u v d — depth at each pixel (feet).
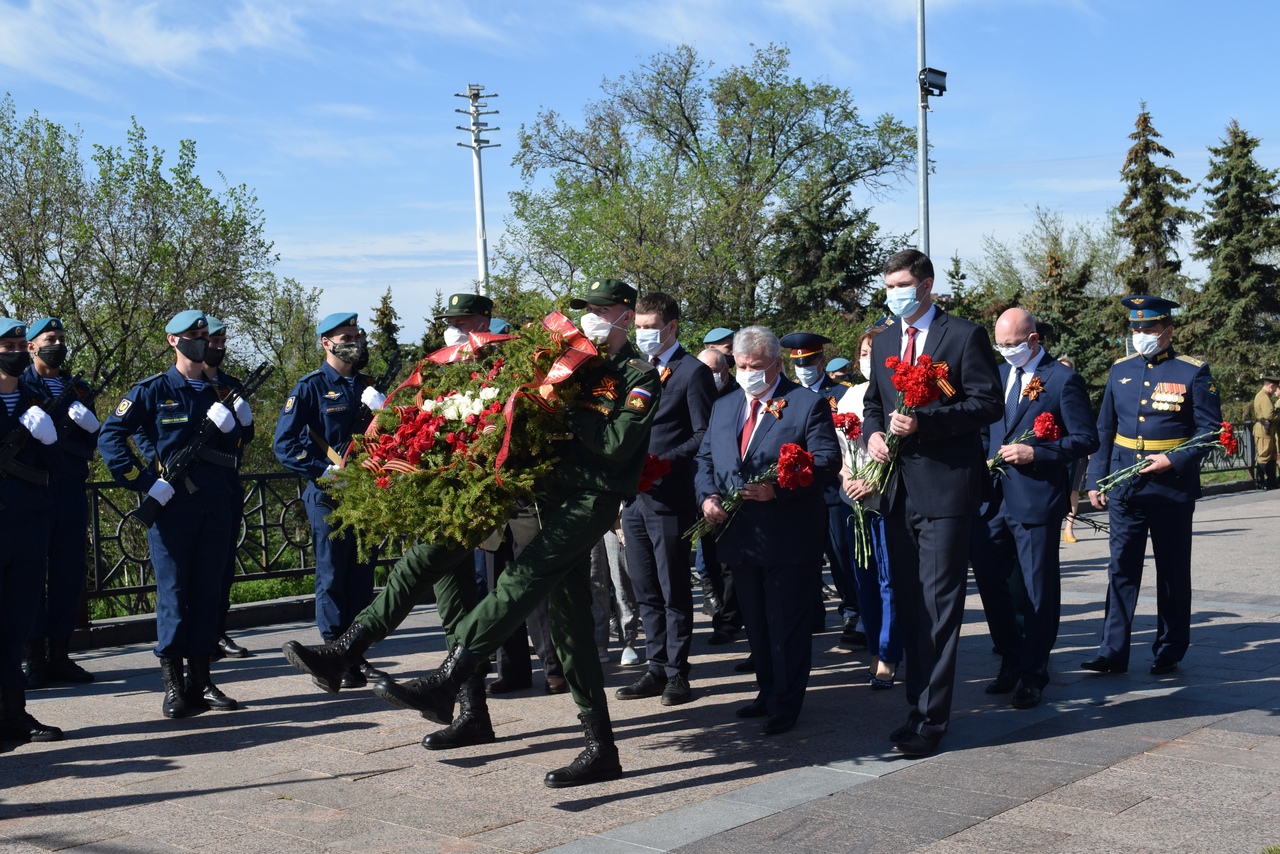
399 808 13.92
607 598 23.20
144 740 17.44
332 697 20.44
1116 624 20.74
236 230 66.39
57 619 22.25
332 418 21.58
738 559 17.83
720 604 25.70
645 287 92.38
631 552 20.20
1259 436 67.31
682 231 94.43
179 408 19.83
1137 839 12.17
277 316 85.15
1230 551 37.17
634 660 23.26
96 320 63.52
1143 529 20.56
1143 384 20.80
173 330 20.10
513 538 17.10
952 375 16.46
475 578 17.67
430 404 15.14
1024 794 13.85
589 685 15.05
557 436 14.79
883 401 17.31
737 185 105.19
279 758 16.30
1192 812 12.99
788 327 108.78
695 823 13.14
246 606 29.84
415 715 18.93
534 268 98.12
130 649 26.58
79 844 12.71
